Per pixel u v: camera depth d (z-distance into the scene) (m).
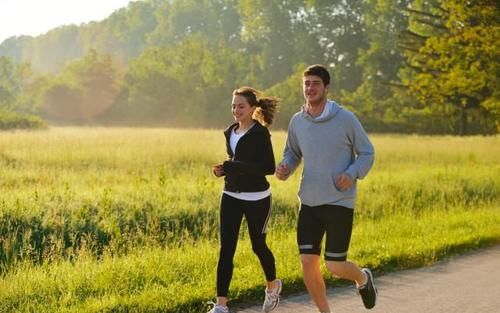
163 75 78.81
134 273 6.41
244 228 9.30
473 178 15.60
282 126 62.06
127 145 21.61
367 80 74.38
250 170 5.27
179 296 5.71
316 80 4.93
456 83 24.27
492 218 10.85
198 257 7.22
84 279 6.21
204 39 100.75
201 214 10.20
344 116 4.93
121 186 12.50
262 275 6.48
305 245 5.00
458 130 54.59
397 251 7.91
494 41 22.58
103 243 8.70
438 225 10.10
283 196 11.78
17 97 89.00
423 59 36.78
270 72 93.81
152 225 9.11
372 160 4.91
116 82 83.44
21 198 9.94
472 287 6.59
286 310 5.71
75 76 84.75
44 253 7.51
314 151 4.96
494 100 24.30
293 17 95.56
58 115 83.38
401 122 56.69
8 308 5.34
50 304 5.44
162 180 11.91
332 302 6.00
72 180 13.69
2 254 7.73
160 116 78.50
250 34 98.00
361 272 5.12
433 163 21.19
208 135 28.17
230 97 77.19
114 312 5.31
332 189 4.91
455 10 24.14
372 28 79.88
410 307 5.85
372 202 11.88
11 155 18.34
